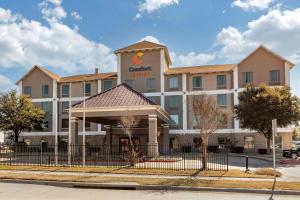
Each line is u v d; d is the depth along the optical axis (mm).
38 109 57688
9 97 54750
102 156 32031
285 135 50562
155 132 31781
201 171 21266
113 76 58625
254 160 34406
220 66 57781
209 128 24219
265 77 52562
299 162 31812
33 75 62406
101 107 32406
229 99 53594
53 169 22938
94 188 16719
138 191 15672
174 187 16094
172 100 55188
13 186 17266
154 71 56156
